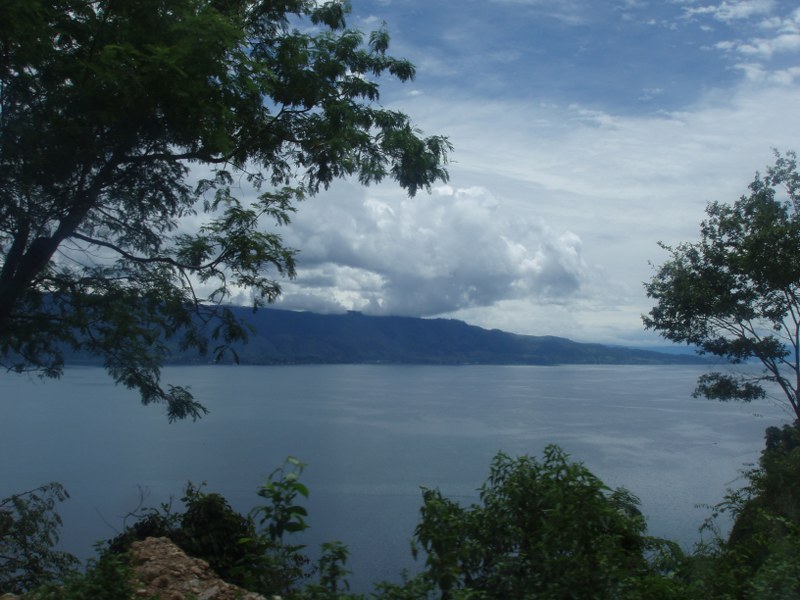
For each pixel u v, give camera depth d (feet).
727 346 67.15
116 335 35.45
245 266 33.17
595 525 14.40
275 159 40.14
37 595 15.64
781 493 23.63
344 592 13.25
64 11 29.63
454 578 13.50
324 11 40.86
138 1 29.19
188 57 28.71
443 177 41.37
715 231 67.41
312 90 37.93
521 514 15.53
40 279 34.14
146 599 16.76
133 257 34.83
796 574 15.11
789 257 61.36
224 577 25.31
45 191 29.96
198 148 33.91
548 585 13.57
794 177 66.85
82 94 28.12
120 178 33.22
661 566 17.06
